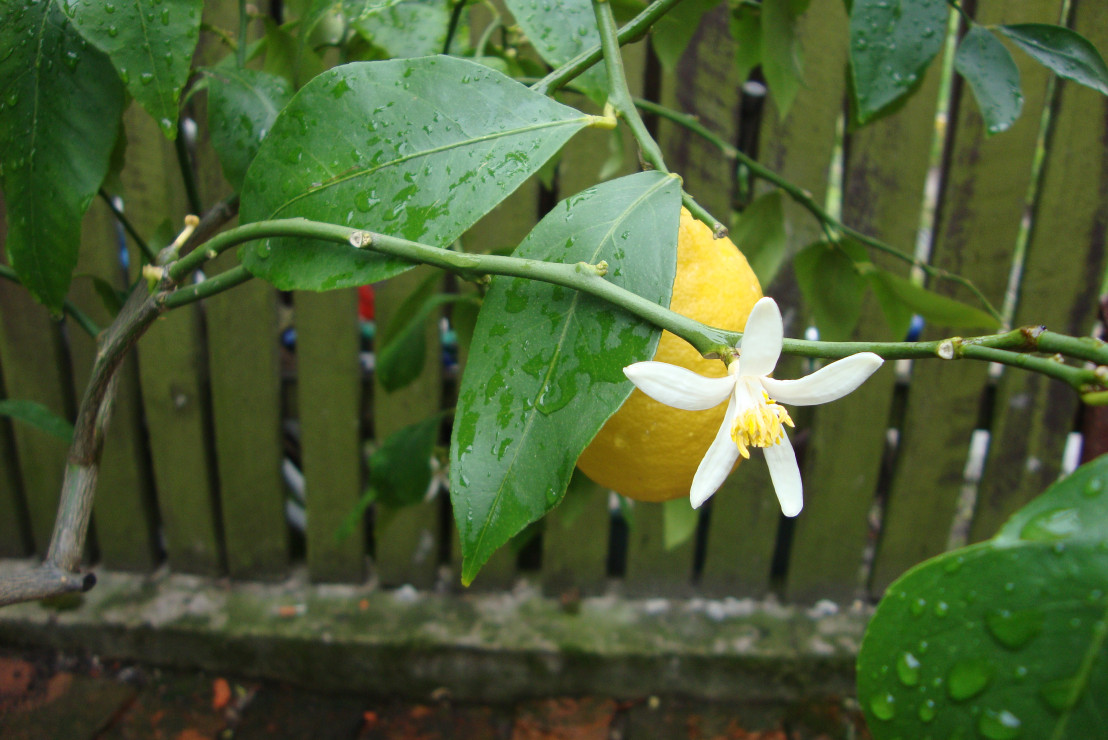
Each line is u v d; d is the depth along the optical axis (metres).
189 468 0.82
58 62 0.22
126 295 0.34
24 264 0.23
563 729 0.77
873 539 0.97
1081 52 0.23
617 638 0.80
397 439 0.46
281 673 0.80
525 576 0.88
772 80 0.36
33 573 0.24
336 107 0.20
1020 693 0.14
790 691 0.80
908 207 0.73
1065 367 0.15
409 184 0.20
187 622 0.80
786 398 0.17
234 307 0.76
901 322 0.38
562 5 0.26
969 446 0.80
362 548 0.84
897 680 0.14
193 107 0.73
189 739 0.74
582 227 0.19
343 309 0.76
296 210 0.20
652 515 0.81
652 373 0.16
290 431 0.93
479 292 0.38
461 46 0.35
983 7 0.65
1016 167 0.71
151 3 0.20
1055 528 0.14
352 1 0.27
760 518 0.82
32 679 0.79
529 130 0.20
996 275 0.74
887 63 0.21
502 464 0.18
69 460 0.25
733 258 0.22
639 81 0.69
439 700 0.81
